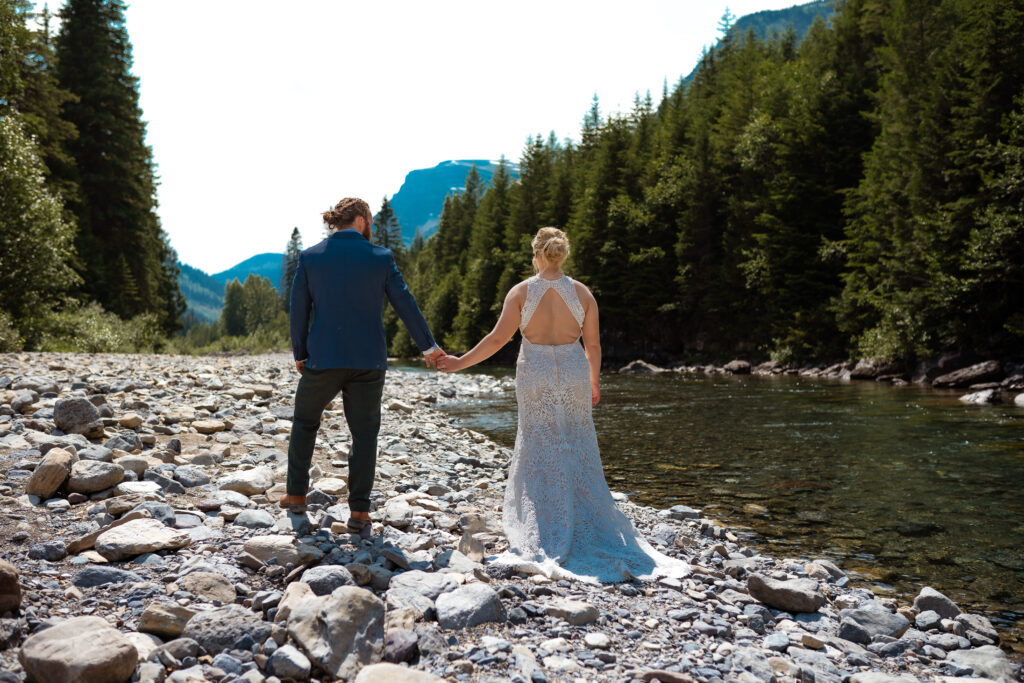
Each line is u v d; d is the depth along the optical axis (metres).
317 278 3.75
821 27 45.81
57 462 3.86
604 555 3.73
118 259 33.56
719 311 39.16
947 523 5.34
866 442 9.08
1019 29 20.70
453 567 3.34
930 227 21.94
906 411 12.65
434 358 4.00
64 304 24.73
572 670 2.47
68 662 2.05
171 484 4.29
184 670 2.24
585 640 2.75
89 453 4.36
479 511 4.90
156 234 40.81
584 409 4.05
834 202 33.50
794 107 34.75
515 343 54.75
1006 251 19.39
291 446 3.96
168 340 38.66
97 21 35.25
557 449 3.96
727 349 38.62
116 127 34.34
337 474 5.38
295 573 3.02
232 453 5.91
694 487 6.60
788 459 7.95
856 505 5.89
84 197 32.47
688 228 42.38
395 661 2.40
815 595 3.45
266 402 9.68
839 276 30.30
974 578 4.21
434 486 5.50
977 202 20.59
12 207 19.77
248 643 2.46
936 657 3.06
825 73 35.75
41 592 2.68
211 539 3.43
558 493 3.88
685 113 50.88
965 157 21.30
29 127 25.70
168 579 2.93
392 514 4.16
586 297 4.12
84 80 34.59
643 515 5.35
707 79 56.84
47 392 7.50
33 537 3.22
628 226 45.28
